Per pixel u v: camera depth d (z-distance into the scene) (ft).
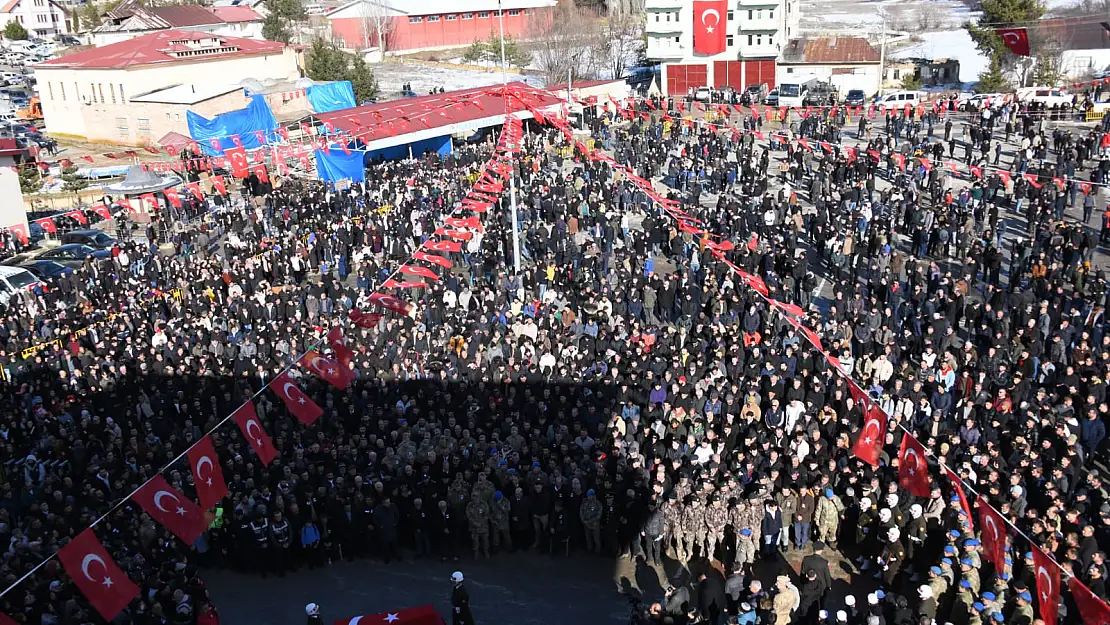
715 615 45.14
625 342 73.10
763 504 51.67
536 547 55.47
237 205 135.95
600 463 55.16
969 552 44.57
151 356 72.28
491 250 102.58
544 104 161.48
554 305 81.61
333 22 293.23
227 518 54.85
